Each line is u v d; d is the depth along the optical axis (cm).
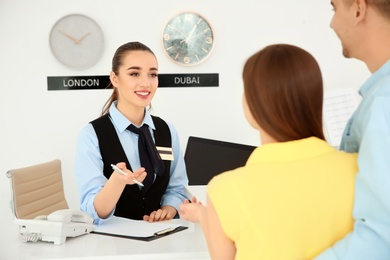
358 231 99
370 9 118
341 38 128
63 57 404
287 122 104
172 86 415
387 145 99
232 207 102
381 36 119
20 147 410
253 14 418
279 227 100
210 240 110
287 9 420
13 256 163
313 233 102
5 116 407
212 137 423
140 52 231
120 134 235
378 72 121
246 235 101
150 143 238
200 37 413
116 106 243
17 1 400
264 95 103
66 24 404
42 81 407
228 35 417
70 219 177
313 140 107
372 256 97
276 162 105
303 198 102
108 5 406
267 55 105
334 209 103
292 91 102
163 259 156
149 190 234
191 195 229
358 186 102
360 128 117
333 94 359
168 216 215
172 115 418
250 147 290
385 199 97
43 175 292
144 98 232
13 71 405
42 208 285
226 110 422
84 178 221
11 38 402
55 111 411
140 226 193
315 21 423
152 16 410
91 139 229
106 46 409
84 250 161
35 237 171
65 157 414
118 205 230
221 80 420
